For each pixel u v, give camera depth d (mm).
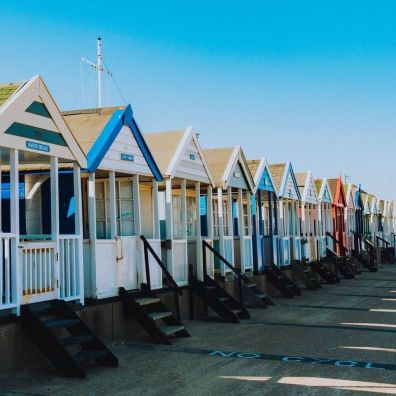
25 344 8680
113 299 11172
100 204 12352
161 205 16641
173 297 13344
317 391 7668
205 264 15141
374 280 25938
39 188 11836
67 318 9141
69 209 11695
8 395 7434
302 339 11508
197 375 8594
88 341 9086
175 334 11891
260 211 20141
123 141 11883
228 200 17422
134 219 12414
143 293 12062
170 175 13914
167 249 13859
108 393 7617
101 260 10930
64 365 8391
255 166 20172
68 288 9766
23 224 11773
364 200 38688
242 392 7668
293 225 23719
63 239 9672
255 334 12180
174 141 14875
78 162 10094
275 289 20344
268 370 8883
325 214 29188
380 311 15562
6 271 8242
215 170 17266
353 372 8680
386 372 8656
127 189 12898
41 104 9086
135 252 12180
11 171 8438
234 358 9758
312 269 24500
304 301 18234
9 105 8312
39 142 9008
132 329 11562
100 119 11828
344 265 27500
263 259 19875
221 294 14938
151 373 8703
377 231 42969
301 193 25250
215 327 13148
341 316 14719
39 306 9062
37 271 8969
